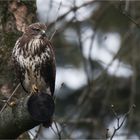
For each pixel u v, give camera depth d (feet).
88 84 50.65
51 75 41.22
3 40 40.68
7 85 40.06
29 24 41.45
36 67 40.52
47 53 40.68
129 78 62.59
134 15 53.31
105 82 51.39
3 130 33.04
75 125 49.60
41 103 31.58
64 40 59.16
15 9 41.27
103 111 52.21
